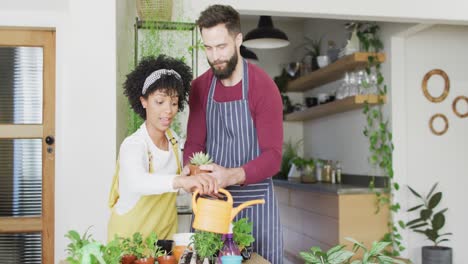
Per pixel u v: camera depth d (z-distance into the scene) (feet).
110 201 6.14
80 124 9.46
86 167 9.46
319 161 20.17
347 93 17.10
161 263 4.90
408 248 16.25
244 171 6.21
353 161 18.60
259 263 5.33
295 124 24.00
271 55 23.89
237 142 7.08
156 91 5.77
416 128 16.51
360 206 15.57
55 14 11.02
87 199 9.46
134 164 5.55
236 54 6.42
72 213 9.41
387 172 16.12
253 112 6.92
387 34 16.25
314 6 13.16
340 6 13.33
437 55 16.70
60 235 11.02
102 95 9.53
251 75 6.88
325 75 18.89
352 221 15.48
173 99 5.89
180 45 10.68
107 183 9.50
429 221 16.35
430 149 16.58
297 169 21.54
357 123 18.22
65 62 11.05
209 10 6.26
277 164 6.66
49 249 11.16
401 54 16.12
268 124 6.76
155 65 6.07
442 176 16.63
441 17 13.97
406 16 13.74
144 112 6.25
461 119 16.85
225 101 7.04
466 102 16.90
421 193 16.42
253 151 7.09
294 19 23.75
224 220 4.83
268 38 15.37
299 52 23.79
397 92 16.10
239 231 5.49
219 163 7.21
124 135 10.69
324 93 20.95
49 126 11.22
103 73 9.54
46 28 11.10
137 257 4.96
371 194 15.69
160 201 6.06
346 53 17.02
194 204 5.02
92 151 9.48
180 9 11.80
